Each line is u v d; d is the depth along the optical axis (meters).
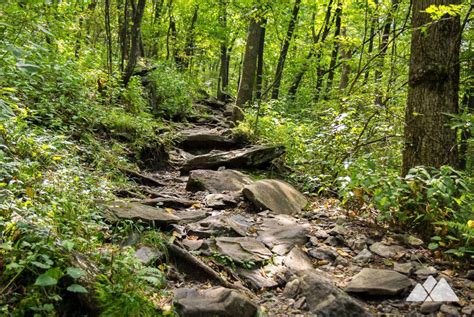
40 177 4.26
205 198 6.05
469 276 3.94
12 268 2.68
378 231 4.94
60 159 5.15
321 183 6.79
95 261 3.18
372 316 3.30
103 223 4.09
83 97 7.92
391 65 8.48
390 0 10.64
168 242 4.02
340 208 5.79
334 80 18.78
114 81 9.54
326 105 10.25
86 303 2.69
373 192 5.14
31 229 2.97
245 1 11.45
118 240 4.03
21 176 4.10
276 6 9.75
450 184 4.33
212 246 4.28
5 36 5.31
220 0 18.81
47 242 2.87
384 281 3.76
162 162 7.98
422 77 5.04
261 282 3.81
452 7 4.33
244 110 10.98
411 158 5.17
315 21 18.44
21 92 6.57
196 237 4.61
